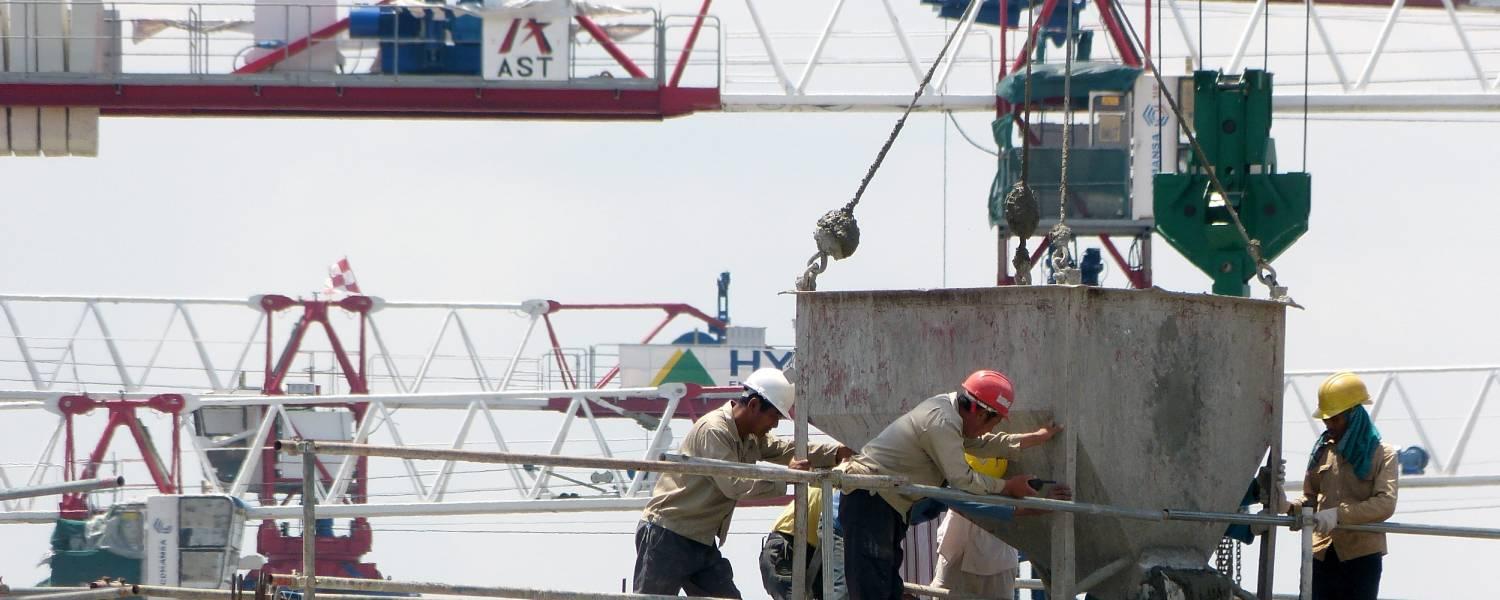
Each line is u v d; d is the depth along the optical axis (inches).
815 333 1630.2
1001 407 1487.5
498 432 5664.4
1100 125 4635.8
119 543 4990.2
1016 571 2062.0
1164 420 1588.3
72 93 5442.9
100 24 5497.1
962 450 1491.1
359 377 6264.8
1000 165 4776.1
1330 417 1734.7
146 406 5649.6
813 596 1760.6
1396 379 5767.7
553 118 5506.9
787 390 1715.1
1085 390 1542.8
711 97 5374.0
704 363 6628.9
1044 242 4707.2
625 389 5757.9
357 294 6240.2
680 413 6294.3
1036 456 1555.1
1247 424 1641.2
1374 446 1723.7
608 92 5438.0
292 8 5546.3
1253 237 2659.9
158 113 5551.2
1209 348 1619.1
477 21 5487.2
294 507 5246.1
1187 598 1567.4
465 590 1419.8
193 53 5467.5
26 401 5620.1
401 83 5457.7
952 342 1578.5
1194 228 2674.7
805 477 1441.9
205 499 4995.1
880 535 1569.9
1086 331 1547.7
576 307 6501.0
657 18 5403.5
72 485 2031.3
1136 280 4712.1
